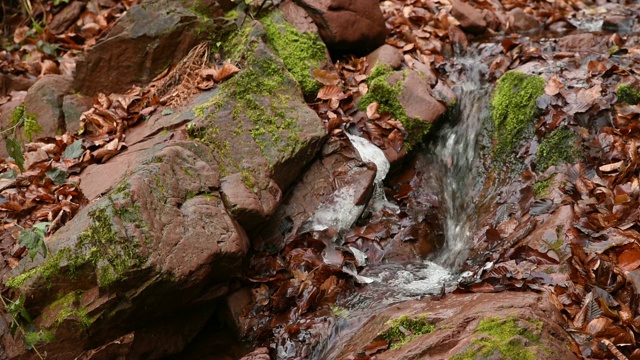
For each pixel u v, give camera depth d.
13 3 6.36
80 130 4.45
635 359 2.97
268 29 4.81
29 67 5.46
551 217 3.79
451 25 5.55
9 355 3.25
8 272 3.49
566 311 3.21
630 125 4.12
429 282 3.86
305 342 3.49
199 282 3.37
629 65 4.59
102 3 5.99
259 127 4.12
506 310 3.01
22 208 3.86
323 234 4.06
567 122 4.26
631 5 6.27
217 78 4.33
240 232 3.67
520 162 4.36
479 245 4.04
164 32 4.68
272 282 3.87
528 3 6.29
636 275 3.28
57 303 3.29
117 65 4.75
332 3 4.96
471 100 4.84
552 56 4.92
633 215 3.66
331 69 4.92
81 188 3.91
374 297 3.69
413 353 2.90
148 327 3.51
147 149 3.95
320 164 4.34
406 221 4.35
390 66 4.93
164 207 3.37
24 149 4.61
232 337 3.72
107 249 3.20
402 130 4.66
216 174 3.71
